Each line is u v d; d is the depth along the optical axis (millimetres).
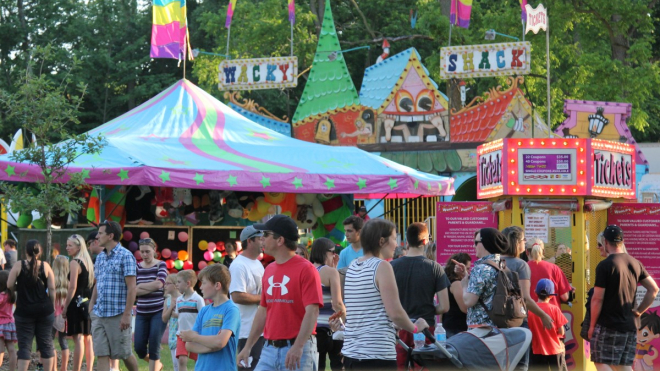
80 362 10305
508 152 10867
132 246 16078
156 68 49094
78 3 48219
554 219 10961
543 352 8516
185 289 9023
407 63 24938
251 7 35875
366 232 6461
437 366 6672
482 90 35406
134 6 50250
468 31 30391
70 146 12625
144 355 9914
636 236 11227
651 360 10719
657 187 25812
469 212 11945
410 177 16172
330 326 7633
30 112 12281
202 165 15023
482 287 7203
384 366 6266
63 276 10570
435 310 7434
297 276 6426
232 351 7066
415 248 7520
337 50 25516
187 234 16672
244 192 17312
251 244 8047
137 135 16500
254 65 26234
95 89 46156
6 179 13688
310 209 17812
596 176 10773
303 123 25594
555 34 30297
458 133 24609
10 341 10703
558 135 25750
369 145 25062
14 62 45375
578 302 10789
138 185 15578
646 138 42750
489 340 6852
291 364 6250
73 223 17078
